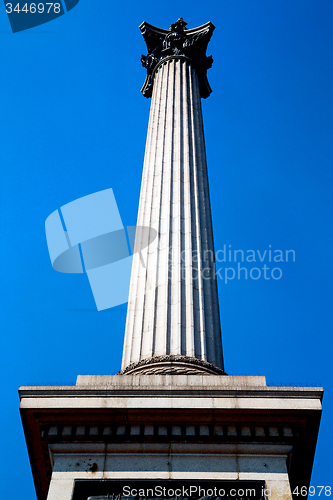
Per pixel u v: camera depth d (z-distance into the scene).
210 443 36.59
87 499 34.50
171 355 42.50
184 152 58.56
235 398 36.88
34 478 38.97
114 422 37.06
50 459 37.28
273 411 36.59
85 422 37.19
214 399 36.84
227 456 36.16
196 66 76.00
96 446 36.62
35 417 37.19
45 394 37.28
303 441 37.25
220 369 43.12
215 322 46.44
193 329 44.56
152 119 64.69
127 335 46.12
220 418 36.81
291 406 36.56
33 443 37.84
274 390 37.16
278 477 35.16
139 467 35.62
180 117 63.00
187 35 77.62
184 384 38.25
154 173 56.66
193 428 36.84
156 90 70.00
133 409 36.59
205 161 60.16
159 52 77.81
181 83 69.31
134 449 36.41
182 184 55.09
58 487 34.62
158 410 36.66
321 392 37.22
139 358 43.22
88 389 37.34
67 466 35.78
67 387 37.53
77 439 36.97
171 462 35.84
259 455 36.28
